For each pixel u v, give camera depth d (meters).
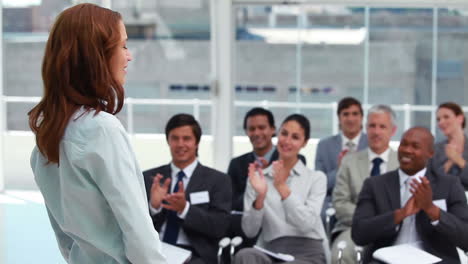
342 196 4.26
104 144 1.48
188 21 17.61
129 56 1.62
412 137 3.49
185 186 3.77
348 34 15.22
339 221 4.23
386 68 14.66
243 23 16.59
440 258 3.29
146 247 1.49
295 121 3.92
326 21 15.34
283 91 16.73
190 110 16.03
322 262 3.71
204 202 3.69
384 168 4.31
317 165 5.15
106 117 1.51
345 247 3.74
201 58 17.69
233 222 4.11
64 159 1.52
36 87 16.84
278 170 3.73
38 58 16.59
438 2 5.36
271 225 3.87
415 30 14.20
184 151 3.75
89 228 1.54
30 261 4.71
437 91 13.68
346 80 16.09
